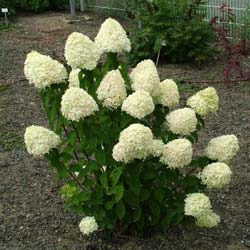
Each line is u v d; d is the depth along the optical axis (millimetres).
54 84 2193
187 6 5160
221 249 2459
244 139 3607
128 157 2039
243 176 3113
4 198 2971
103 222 2391
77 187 2436
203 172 2246
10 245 2562
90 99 2047
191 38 4992
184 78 4770
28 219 2754
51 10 8172
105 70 2262
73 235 2596
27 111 4242
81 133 2160
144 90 2174
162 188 2287
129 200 2230
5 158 3459
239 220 2678
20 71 5168
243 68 4918
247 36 5434
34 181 3139
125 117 2170
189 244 2482
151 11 5148
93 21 7289
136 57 5188
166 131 2289
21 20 7535
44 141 2123
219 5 5793
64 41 6215
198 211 2148
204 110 2256
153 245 2473
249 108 4113
